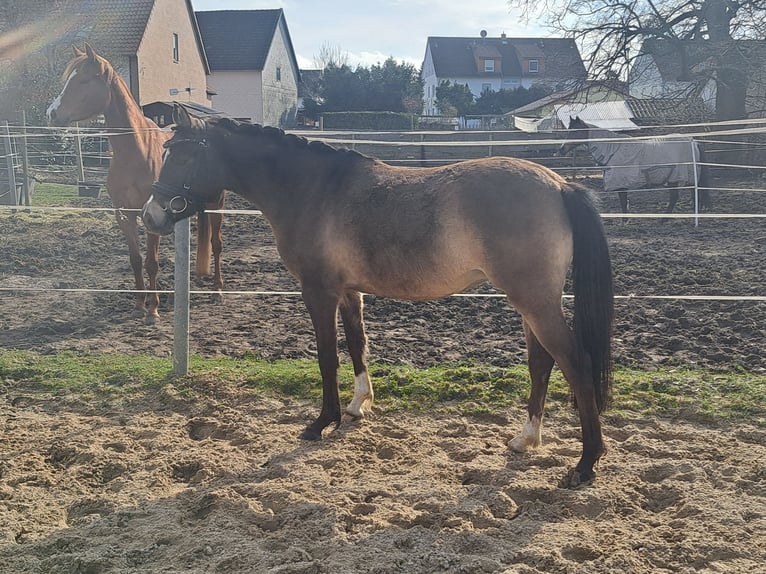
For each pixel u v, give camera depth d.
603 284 3.82
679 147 14.79
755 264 10.05
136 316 7.75
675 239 12.50
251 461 4.33
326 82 52.62
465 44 73.19
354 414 4.95
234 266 10.51
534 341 4.28
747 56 21.53
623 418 4.89
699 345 6.42
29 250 10.98
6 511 3.70
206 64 39.38
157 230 4.91
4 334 7.07
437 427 4.87
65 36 29.59
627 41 22.91
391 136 28.42
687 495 3.72
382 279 4.30
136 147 7.61
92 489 4.04
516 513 3.67
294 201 4.59
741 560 3.11
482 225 3.85
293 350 6.52
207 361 6.16
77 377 5.83
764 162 21.12
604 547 3.28
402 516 3.55
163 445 4.58
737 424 4.77
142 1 33.03
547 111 41.53
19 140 16.78
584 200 3.87
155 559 3.26
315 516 3.59
